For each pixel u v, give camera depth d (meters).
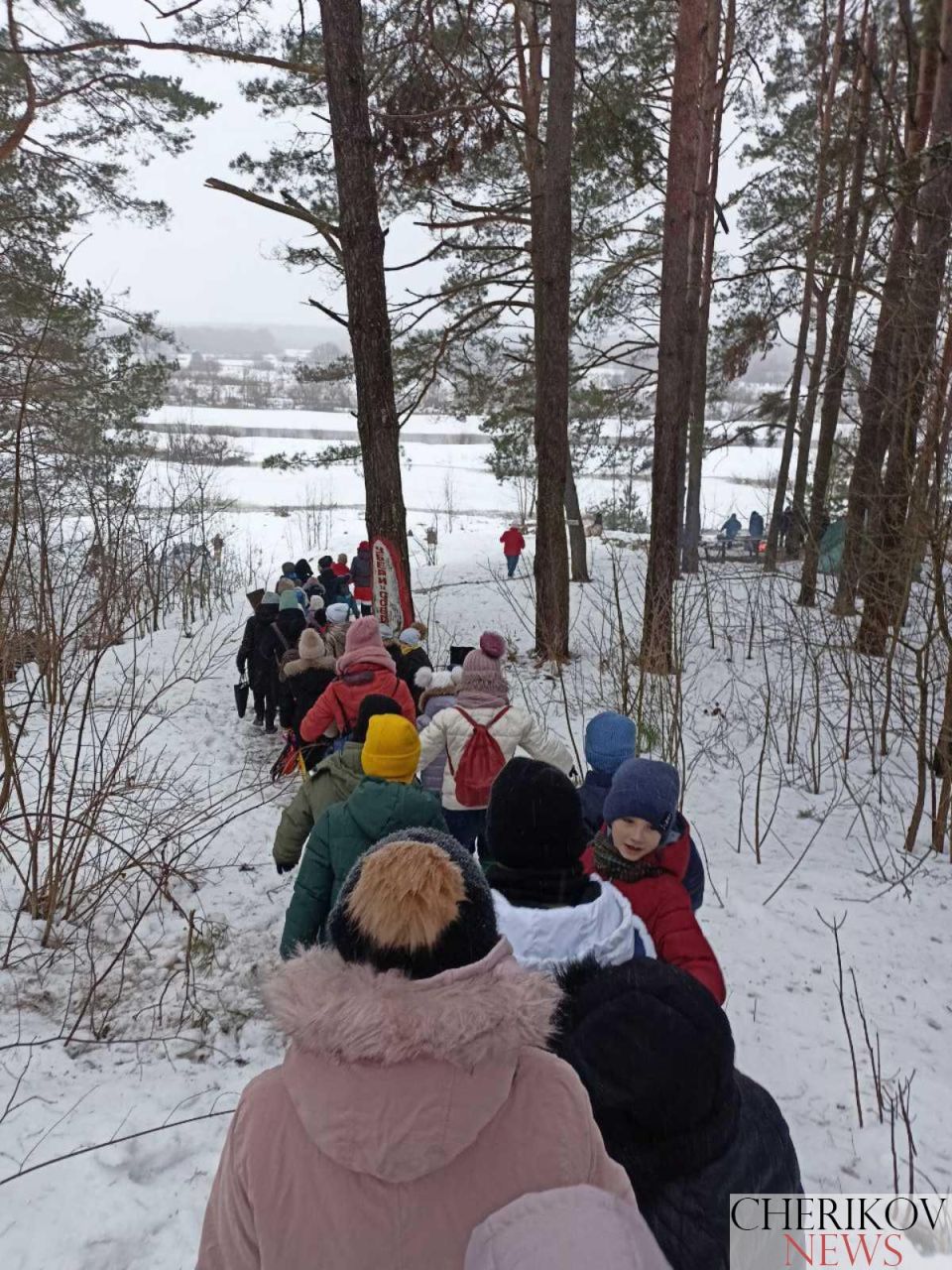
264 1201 1.14
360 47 8.96
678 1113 1.41
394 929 1.19
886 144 12.59
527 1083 1.19
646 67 15.15
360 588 17.33
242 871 5.52
